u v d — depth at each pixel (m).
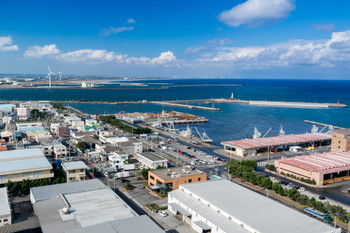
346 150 193.75
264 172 159.62
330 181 143.25
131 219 81.62
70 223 83.00
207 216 89.25
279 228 78.50
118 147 184.00
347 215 99.31
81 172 135.12
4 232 82.19
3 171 122.69
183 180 126.44
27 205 109.56
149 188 129.25
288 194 120.06
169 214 103.50
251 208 91.00
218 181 116.12
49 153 180.75
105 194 103.88
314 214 103.94
